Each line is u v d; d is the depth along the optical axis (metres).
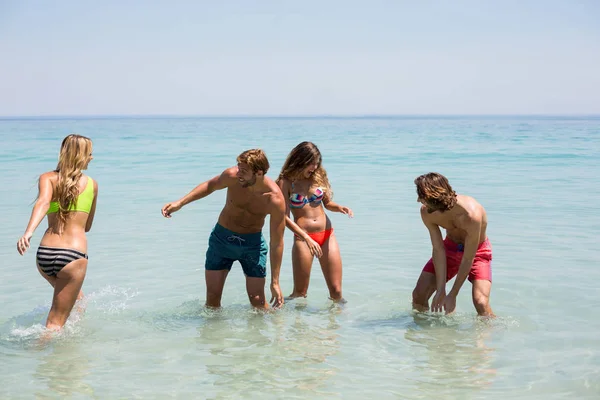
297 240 5.82
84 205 4.94
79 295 5.54
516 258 7.07
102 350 4.45
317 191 5.84
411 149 27.61
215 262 5.45
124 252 7.49
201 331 4.90
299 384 3.89
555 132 50.12
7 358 4.27
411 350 4.47
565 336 4.69
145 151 26.81
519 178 15.34
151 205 11.11
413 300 5.48
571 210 10.41
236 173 5.24
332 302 5.70
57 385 3.84
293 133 53.31
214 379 3.96
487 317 5.15
